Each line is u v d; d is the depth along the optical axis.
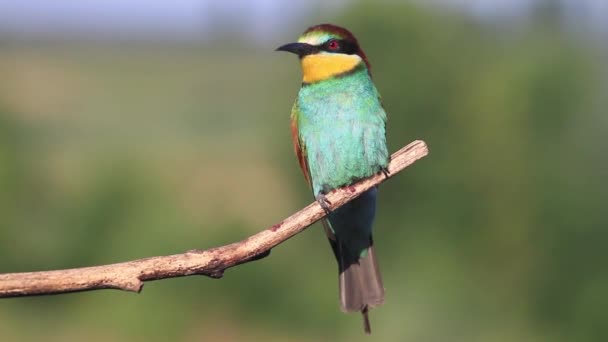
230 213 18.42
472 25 16.98
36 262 17.80
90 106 33.59
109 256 17.48
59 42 52.50
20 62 45.59
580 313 15.62
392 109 16.44
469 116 16.38
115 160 19.72
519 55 16.78
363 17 16.58
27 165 19.20
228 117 30.28
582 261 15.95
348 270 7.41
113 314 16.47
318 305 16.92
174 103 34.34
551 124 16.27
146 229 17.59
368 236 7.32
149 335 16.19
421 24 16.53
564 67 16.39
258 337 16.56
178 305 16.44
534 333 15.88
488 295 16.17
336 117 7.07
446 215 16.39
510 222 16.16
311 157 7.21
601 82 16.59
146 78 41.53
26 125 22.03
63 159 21.89
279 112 18.73
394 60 16.47
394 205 16.53
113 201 18.16
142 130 29.38
